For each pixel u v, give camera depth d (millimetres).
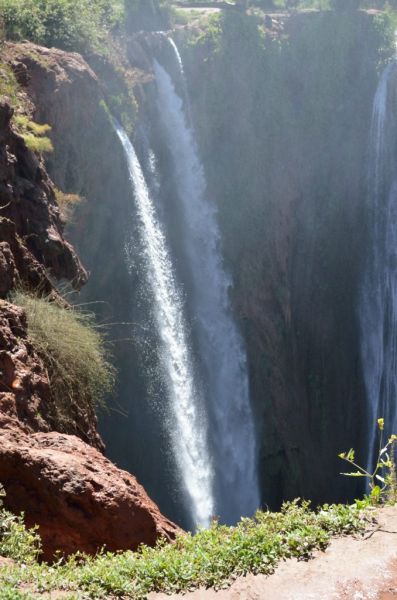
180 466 21859
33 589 4688
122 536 6020
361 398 28672
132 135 21500
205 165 26109
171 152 24922
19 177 11734
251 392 25656
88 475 6141
